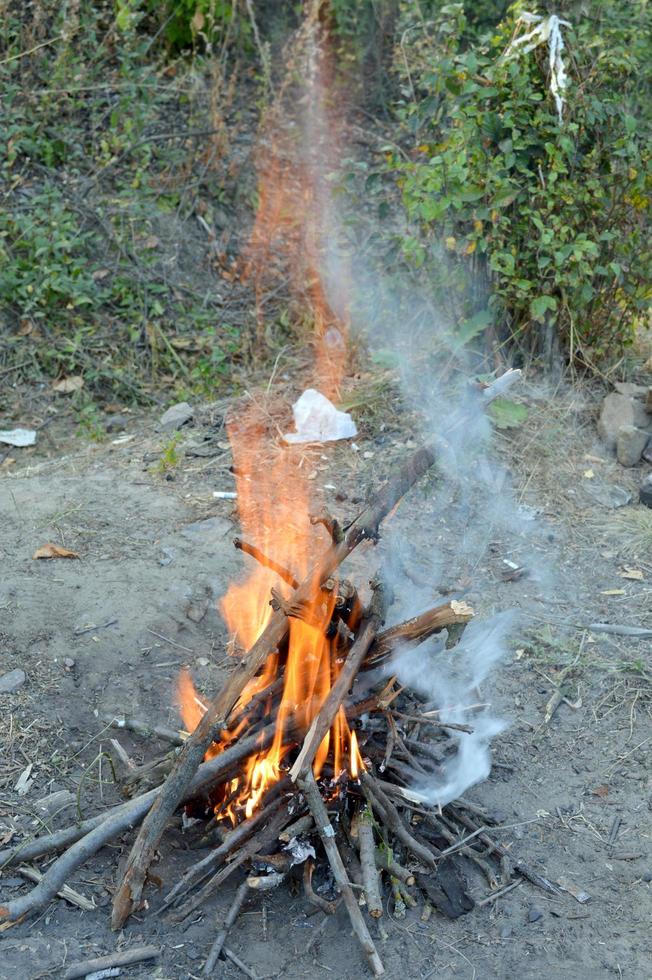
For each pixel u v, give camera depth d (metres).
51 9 4.82
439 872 2.83
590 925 2.79
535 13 3.93
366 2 5.30
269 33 5.32
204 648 3.25
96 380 4.23
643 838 2.93
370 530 2.83
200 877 2.79
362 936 2.69
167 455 3.80
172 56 5.16
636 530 3.61
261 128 4.99
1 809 2.91
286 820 2.80
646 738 3.11
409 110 4.17
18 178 4.46
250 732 2.85
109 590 3.34
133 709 3.11
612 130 3.92
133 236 4.56
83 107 4.83
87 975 2.67
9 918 2.74
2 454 4.00
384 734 2.94
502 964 2.72
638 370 4.10
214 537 3.53
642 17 4.21
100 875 2.82
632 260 3.95
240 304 4.56
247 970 2.69
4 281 4.32
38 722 3.06
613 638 3.33
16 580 3.35
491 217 3.86
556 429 3.87
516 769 3.04
